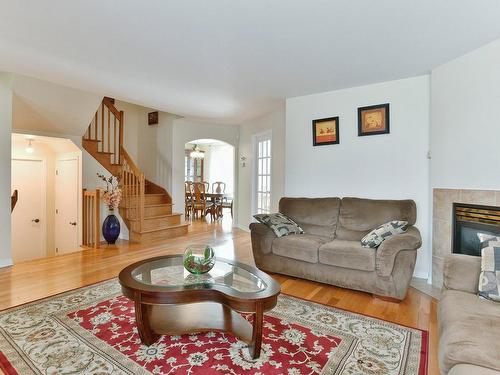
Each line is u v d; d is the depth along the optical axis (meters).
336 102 3.93
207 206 8.55
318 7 2.04
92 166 5.39
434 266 3.16
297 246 3.23
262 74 3.35
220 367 1.78
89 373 1.71
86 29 2.38
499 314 1.55
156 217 5.50
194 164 11.14
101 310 2.51
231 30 2.37
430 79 3.23
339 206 3.65
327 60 2.96
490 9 2.06
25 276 3.36
